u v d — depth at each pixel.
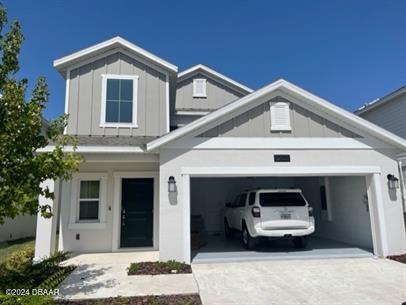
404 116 15.47
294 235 10.12
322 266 8.52
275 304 5.64
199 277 7.46
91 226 11.24
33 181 6.18
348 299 5.88
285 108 10.11
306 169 9.83
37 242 9.27
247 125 9.87
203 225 14.95
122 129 12.20
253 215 10.37
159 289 6.50
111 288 6.56
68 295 6.10
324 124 10.16
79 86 12.30
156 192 11.71
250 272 7.93
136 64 12.80
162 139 9.18
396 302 5.70
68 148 9.31
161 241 8.96
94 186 11.64
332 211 12.92
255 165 9.66
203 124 9.53
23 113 6.27
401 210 9.85
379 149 10.16
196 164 9.44
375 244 9.77
